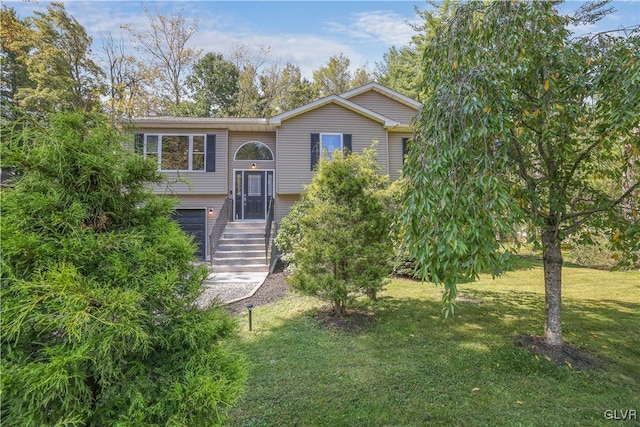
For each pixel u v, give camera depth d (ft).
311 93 90.74
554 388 10.27
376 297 19.70
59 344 4.63
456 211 7.50
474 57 9.78
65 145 5.03
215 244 32.32
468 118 8.35
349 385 10.48
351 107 37.01
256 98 82.89
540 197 12.00
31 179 4.87
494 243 7.27
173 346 5.52
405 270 23.54
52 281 4.40
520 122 10.37
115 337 4.66
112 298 4.66
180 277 5.79
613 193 12.62
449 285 7.39
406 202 8.84
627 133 9.56
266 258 30.01
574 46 10.55
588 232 13.51
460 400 9.64
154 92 66.33
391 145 39.47
